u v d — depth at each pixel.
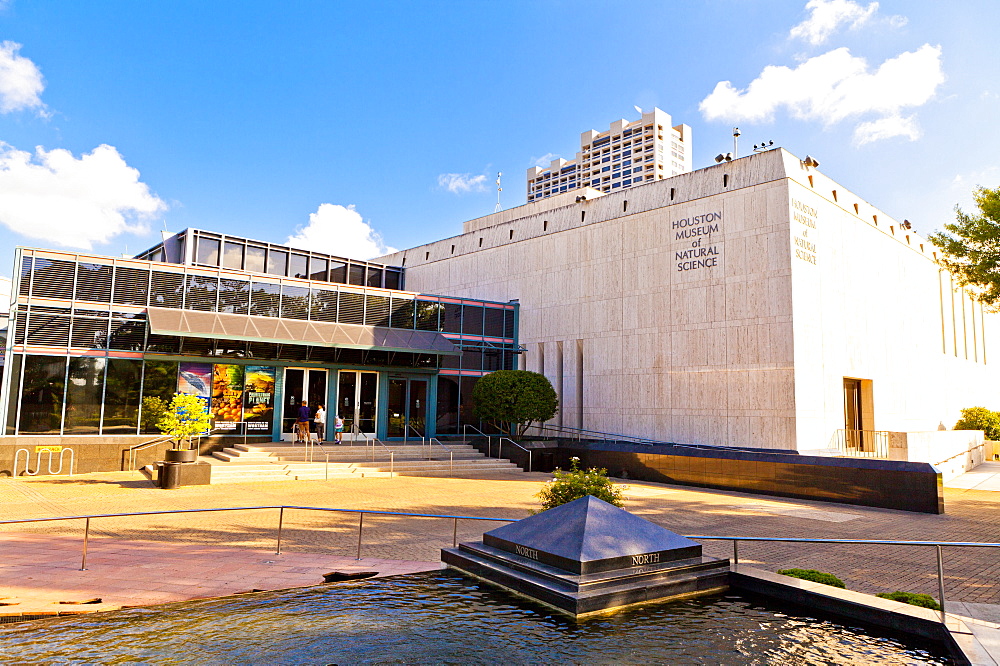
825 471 19.52
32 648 6.46
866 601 7.53
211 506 16.00
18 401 21.67
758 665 6.20
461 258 41.50
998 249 22.22
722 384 27.45
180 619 7.40
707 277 28.50
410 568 9.81
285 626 7.18
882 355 32.72
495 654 6.41
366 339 28.34
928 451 24.86
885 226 34.81
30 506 15.40
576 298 34.12
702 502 18.78
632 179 131.12
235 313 26.50
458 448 29.25
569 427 33.62
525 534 9.22
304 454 24.56
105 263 23.75
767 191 26.84
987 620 6.99
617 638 6.87
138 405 23.62
